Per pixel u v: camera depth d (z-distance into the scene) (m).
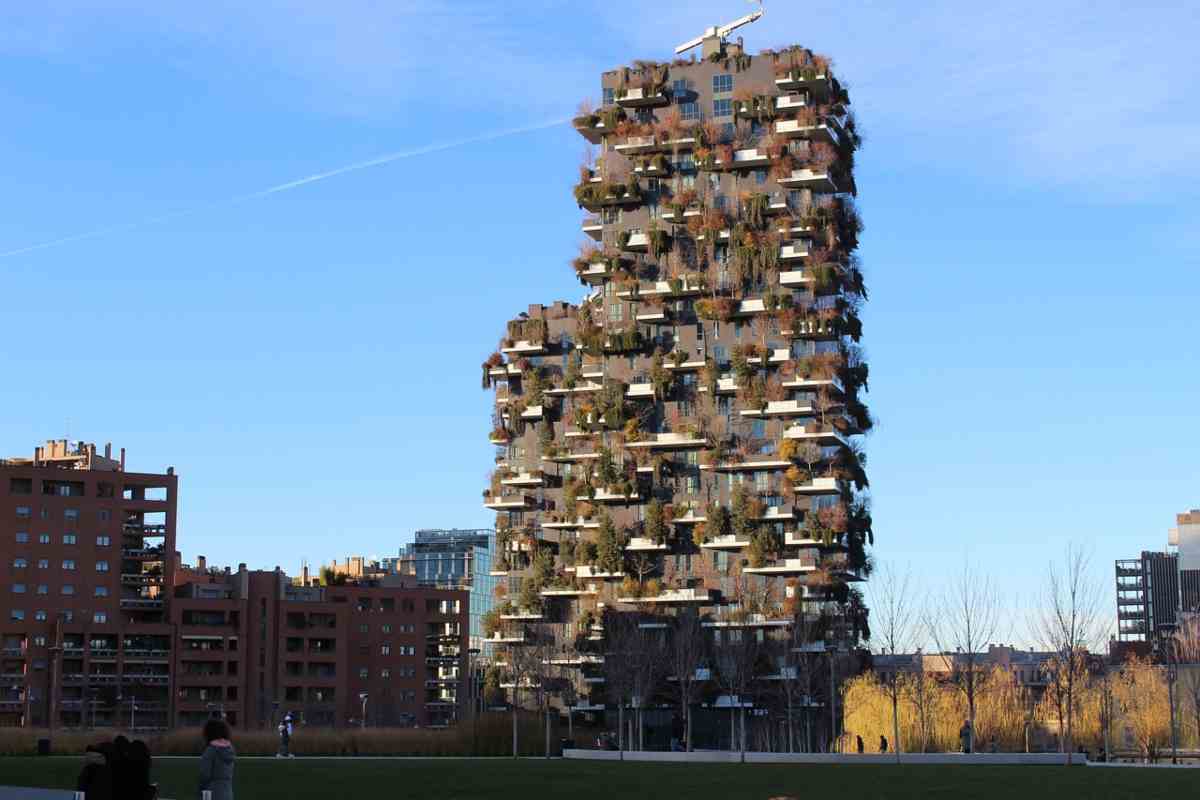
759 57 177.25
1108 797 56.38
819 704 158.62
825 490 166.75
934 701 142.12
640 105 180.75
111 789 34.75
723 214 174.38
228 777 34.53
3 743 117.12
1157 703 144.38
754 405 168.75
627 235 177.75
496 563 185.25
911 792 58.31
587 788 60.34
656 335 177.62
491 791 58.94
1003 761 94.06
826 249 170.88
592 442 179.62
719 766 80.69
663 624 170.12
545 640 178.75
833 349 170.50
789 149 173.00
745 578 169.25
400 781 64.31
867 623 167.38
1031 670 175.38
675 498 174.38
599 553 174.00
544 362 186.75
